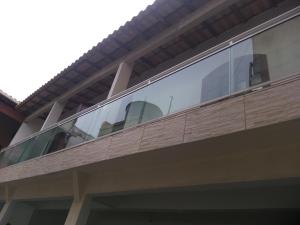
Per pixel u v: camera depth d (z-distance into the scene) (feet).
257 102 11.41
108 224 27.53
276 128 10.57
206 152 13.70
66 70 32.91
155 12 23.65
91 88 36.27
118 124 19.26
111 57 29.84
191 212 21.21
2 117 47.50
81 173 21.15
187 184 14.39
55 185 25.05
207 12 21.85
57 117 37.58
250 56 13.21
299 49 11.49
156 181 16.17
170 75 17.61
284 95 10.68
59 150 23.48
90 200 20.76
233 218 18.72
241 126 11.32
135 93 19.66
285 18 12.71
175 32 24.12
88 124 22.54
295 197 13.78
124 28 25.73
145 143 15.44
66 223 19.74
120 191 18.19
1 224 29.32
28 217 38.04
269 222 16.76
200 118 13.33
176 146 13.70
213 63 14.99
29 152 29.17
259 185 12.23
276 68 11.82
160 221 23.34
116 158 16.87
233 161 13.00
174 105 15.67
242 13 23.11
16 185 30.94
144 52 26.99
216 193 17.24
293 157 11.05
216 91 13.75
